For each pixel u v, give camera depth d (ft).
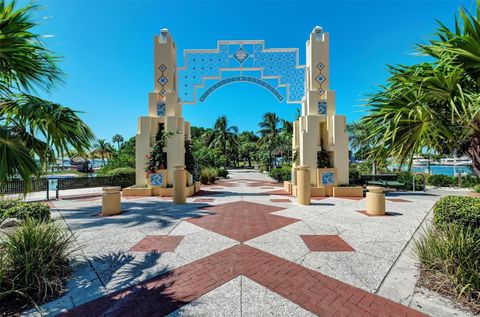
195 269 10.86
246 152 173.88
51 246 10.40
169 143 34.27
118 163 61.21
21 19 9.79
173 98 34.99
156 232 16.53
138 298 8.54
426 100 9.94
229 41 36.55
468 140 10.30
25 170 10.52
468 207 13.97
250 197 32.50
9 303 8.07
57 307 8.00
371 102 11.21
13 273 8.67
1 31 9.48
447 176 47.91
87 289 9.14
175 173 27.48
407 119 9.94
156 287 9.30
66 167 105.50
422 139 10.40
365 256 12.26
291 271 10.62
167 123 34.35
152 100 35.12
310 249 13.28
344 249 13.25
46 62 11.28
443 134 9.97
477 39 8.48
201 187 45.96
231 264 11.38
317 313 7.63
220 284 9.52
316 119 33.73
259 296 8.63
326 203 27.30
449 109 9.83
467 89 9.53
